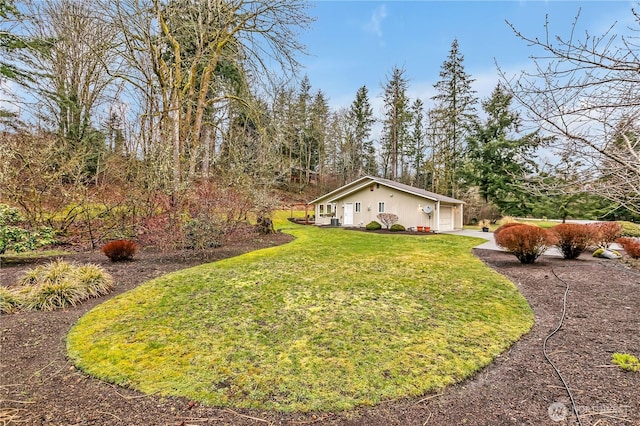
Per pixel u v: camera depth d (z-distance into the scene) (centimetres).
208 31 1363
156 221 1062
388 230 1941
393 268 790
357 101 3822
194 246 988
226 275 698
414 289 611
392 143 3416
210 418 258
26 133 1075
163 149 1114
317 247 1136
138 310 494
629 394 278
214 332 419
